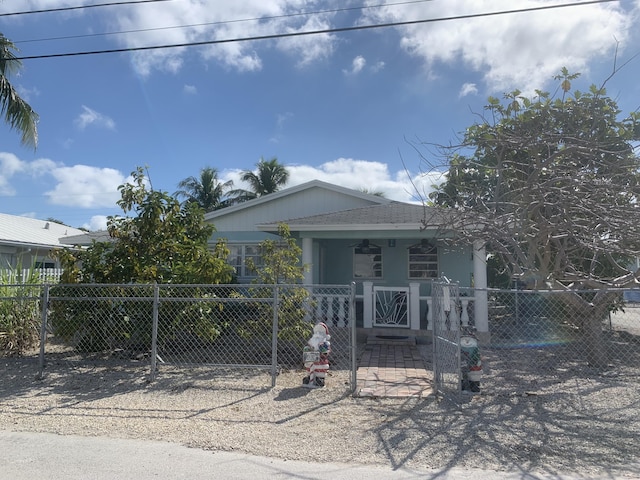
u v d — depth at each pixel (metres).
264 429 4.97
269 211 15.24
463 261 13.21
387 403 5.86
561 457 4.18
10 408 5.78
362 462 4.11
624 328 12.71
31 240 16.75
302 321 8.23
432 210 9.13
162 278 8.27
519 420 5.17
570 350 9.14
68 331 8.30
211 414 5.51
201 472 3.91
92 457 4.23
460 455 4.25
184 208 9.43
